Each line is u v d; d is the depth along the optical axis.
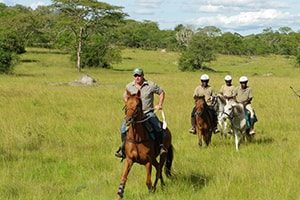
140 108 9.14
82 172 11.63
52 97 27.27
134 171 11.47
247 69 80.25
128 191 9.98
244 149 14.63
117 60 67.62
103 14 66.00
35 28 96.94
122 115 21.23
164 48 130.62
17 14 98.88
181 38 121.88
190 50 73.31
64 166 12.23
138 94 9.23
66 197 9.55
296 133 17.66
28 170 11.79
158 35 139.88
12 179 10.84
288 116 21.75
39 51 85.44
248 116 15.20
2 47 54.19
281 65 93.31
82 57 65.25
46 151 14.05
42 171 11.73
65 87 34.47
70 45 69.88
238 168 11.34
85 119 19.89
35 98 26.48
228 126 15.46
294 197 9.26
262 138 16.67
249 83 41.28
